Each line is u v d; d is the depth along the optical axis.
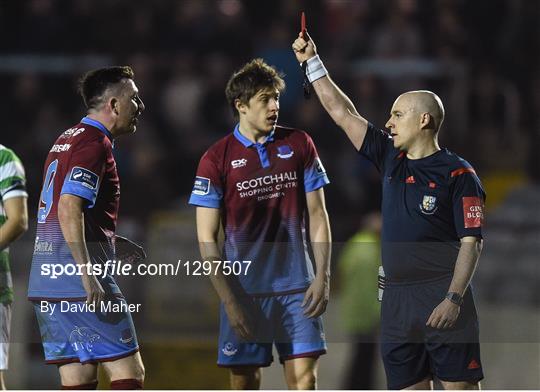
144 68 39.56
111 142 17.14
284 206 17.23
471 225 16.22
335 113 17.39
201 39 40.81
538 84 40.16
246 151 17.14
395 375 16.97
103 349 16.89
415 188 16.50
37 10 41.62
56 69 39.62
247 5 44.38
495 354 23.22
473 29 42.41
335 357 23.69
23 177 18.02
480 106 38.81
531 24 41.09
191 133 38.31
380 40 41.00
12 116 38.78
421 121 16.55
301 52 17.58
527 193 34.34
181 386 20.38
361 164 34.97
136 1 42.38
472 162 37.16
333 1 42.50
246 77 16.98
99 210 16.92
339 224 29.06
